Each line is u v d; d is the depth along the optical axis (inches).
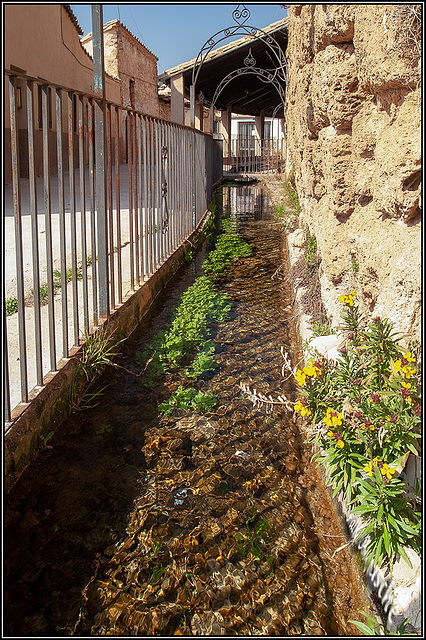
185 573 96.0
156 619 87.1
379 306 107.6
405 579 78.4
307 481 120.7
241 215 587.2
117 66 891.4
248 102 1222.3
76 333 157.1
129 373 175.9
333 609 88.0
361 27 110.0
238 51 693.9
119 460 128.1
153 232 264.5
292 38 361.4
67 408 145.2
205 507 112.7
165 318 231.5
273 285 281.3
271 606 89.1
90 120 158.9
